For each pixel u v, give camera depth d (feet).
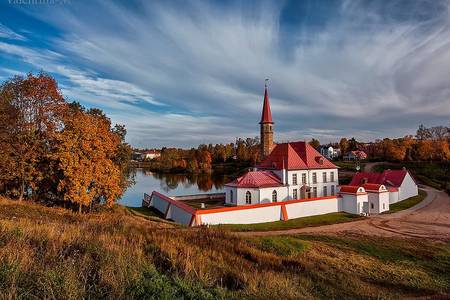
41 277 22.80
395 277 52.70
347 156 419.33
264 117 194.08
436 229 99.86
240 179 138.41
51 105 97.35
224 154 489.26
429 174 251.39
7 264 23.89
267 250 60.80
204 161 423.64
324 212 126.00
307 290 36.14
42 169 97.60
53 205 104.88
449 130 367.66
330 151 462.19
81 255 30.32
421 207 143.13
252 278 33.35
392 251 72.13
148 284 25.68
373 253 70.28
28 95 92.99
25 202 88.12
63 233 36.55
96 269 26.71
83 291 22.07
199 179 341.41
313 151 165.07
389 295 41.45
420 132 379.96
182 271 31.76
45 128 97.35
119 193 102.01
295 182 146.92
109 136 109.19
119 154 126.31
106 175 96.07
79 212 91.40
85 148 91.86
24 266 24.40
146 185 284.82
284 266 46.01
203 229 62.08
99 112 128.88
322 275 45.68
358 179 173.99
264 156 193.67
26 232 34.65
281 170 143.74
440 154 279.90
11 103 93.50
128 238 42.83
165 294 24.49
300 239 79.82
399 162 307.99
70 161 88.84
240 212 104.58
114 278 24.59
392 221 112.88
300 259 55.72
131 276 26.05
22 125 92.63
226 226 97.91
